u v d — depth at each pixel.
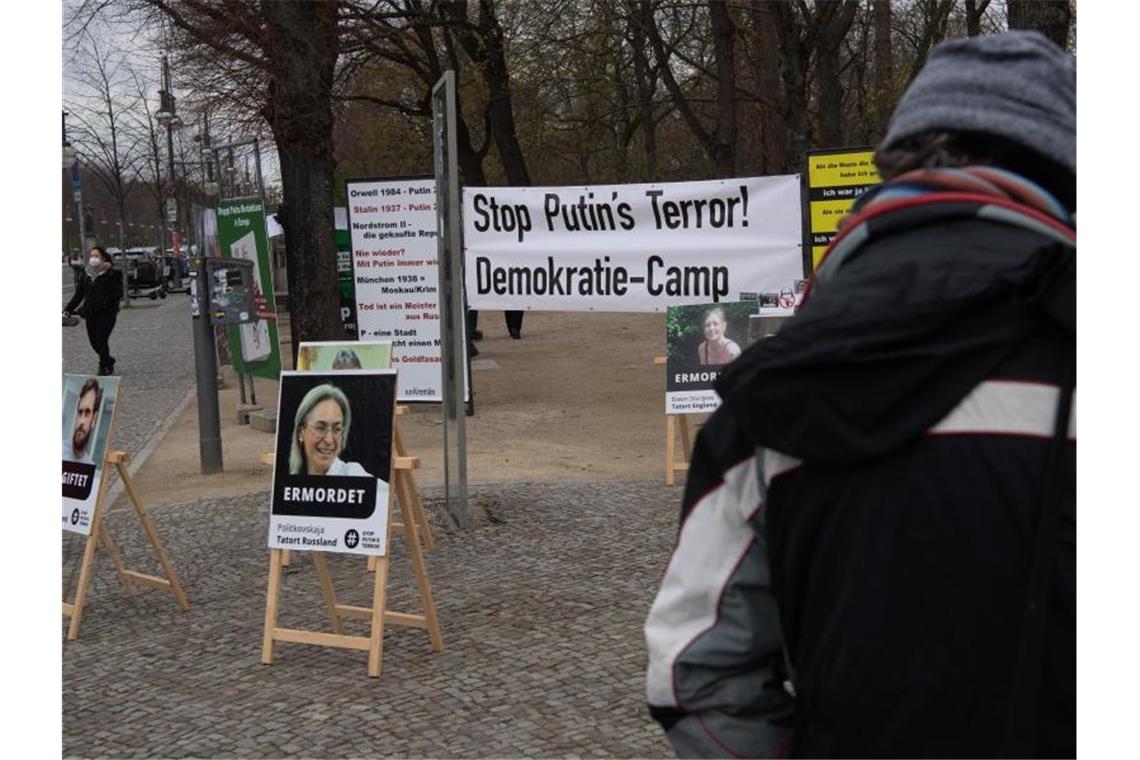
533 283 9.03
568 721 4.42
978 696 1.26
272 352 13.10
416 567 5.30
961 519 1.28
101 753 4.30
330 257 11.18
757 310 8.80
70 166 32.34
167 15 11.07
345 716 4.57
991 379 1.31
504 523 7.81
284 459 5.39
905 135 1.52
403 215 8.74
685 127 30.27
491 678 4.93
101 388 6.16
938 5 19.30
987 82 1.47
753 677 1.55
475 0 20.50
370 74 21.03
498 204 8.98
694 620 1.54
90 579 6.96
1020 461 1.28
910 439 1.31
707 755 1.56
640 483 9.06
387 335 8.91
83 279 20.33
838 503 1.35
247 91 11.75
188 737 4.43
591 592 6.14
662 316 28.03
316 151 10.97
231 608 6.22
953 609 1.27
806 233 8.82
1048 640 1.25
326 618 5.95
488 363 18.38
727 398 1.45
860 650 1.30
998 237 1.39
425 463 10.38
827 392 1.35
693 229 8.88
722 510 1.52
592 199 8.91
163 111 22.44
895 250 1.43
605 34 19.72
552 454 10.75
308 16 10.37
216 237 13.97
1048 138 1.45
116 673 5.23
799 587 1.41
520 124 23.72
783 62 15.19
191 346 25.78
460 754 4.16
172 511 8.75
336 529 5.25
